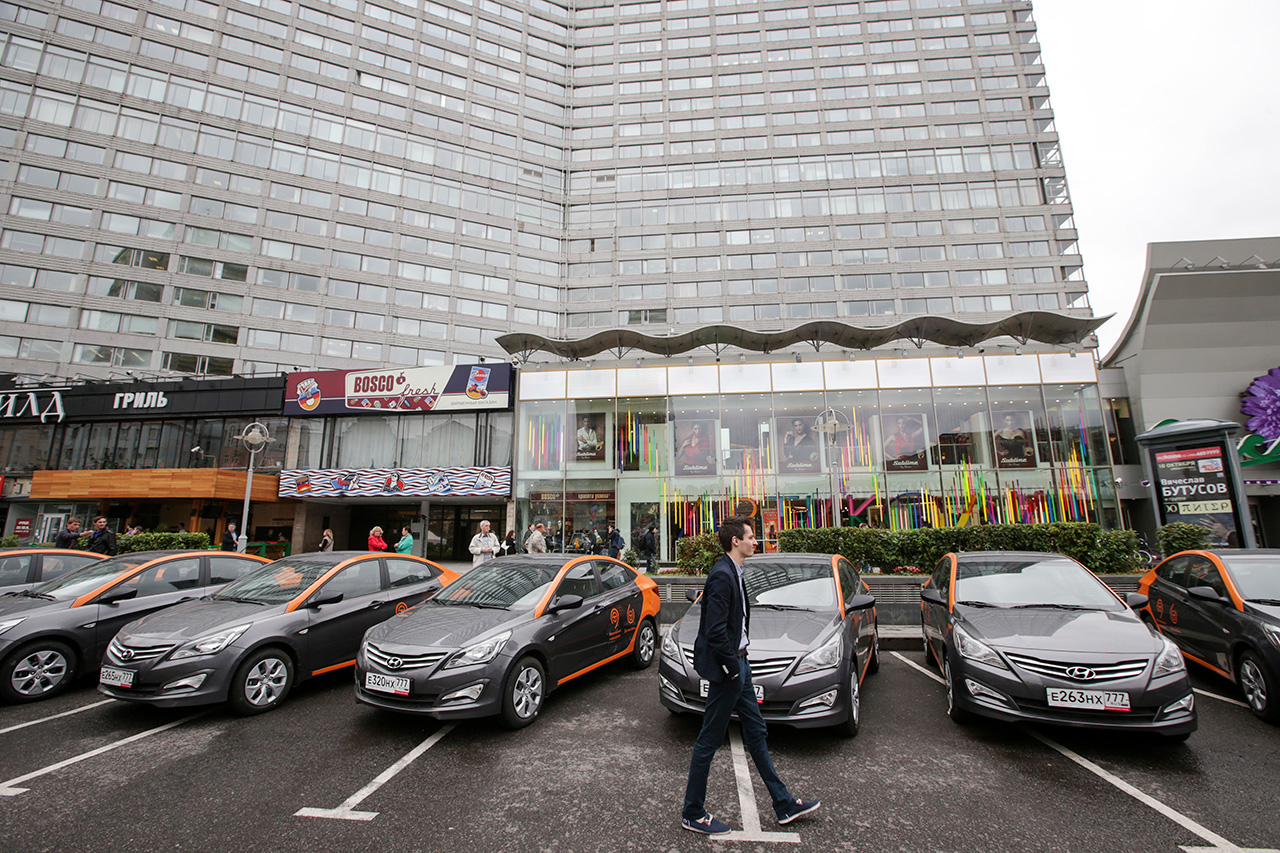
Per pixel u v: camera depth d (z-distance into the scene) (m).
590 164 49.31
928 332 17.41
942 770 4.10
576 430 18.48
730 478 17.42
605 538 17.56
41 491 19.97
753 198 46.66
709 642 3.32
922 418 16.95
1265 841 3.14
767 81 49.66
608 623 6.48
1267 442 18.19
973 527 10.48
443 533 24.08
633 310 45.53
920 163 46.06
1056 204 44.38
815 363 17.69
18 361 32.97
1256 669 5.17
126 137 37.53
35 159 35.38
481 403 19.28
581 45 52.88
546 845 3.14
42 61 36.81
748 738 3.40
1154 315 18.94
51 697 6.04
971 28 49.06
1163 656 4.35
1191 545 10.41
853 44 49.62
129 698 5.11
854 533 10.73
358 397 20.08
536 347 19.33
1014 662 4.50
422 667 4.81
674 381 18.27
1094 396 16.50
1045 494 16.12
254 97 41.19
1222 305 18.44
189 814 3.52
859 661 5.32
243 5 42.28
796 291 44.25
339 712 5.48
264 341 38.12
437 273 43.34
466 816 3.47
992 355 17.06
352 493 19.55
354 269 41.16
